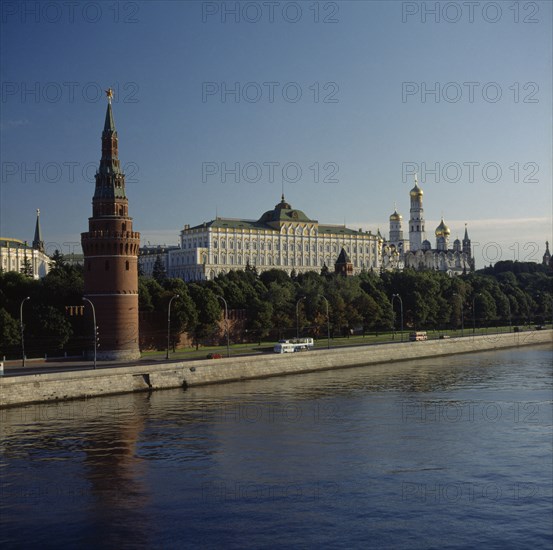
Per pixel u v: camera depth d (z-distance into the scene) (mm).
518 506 73000
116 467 84500
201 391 137625
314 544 64188
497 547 63719
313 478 81062
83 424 105750
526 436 99312
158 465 85438
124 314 156750
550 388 140500
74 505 72750
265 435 99500
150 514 70562
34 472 82688
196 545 63969
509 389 139375
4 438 97188
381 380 153375
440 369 174000
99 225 156875
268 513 70875
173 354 171000
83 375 129375
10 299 162500
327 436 99250
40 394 122938
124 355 155500
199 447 93250
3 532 66688
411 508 72250
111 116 162750
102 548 63531
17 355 155250
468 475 82438
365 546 63844
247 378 156125
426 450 92312
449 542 64688
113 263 156250
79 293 168500
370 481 80188
